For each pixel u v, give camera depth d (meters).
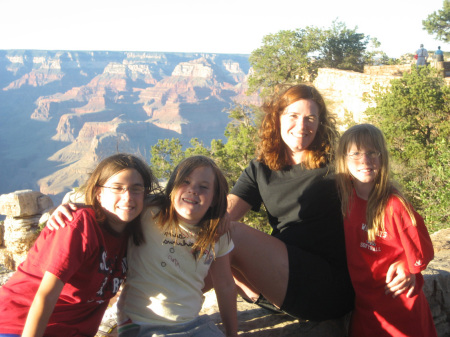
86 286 1.40
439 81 9.50
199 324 1.52
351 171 1.64
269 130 1.82
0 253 11.69
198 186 1.47
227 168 10.92
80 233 1.35
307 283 1.71
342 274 1.77
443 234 3.27
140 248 1.52
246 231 1.70
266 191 1.85
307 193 1.76
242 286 1.88
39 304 1.29
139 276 1.52
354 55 20.98
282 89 1.82
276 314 1.92
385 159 1.61
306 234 1.78
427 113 8.69
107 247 1.45
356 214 1.67
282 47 20.06
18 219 11.39
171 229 1.49
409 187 6.40
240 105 12.73
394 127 8.71
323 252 1.78
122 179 1.41
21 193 11.32
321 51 21.05
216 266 1.61
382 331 1.69
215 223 1.51
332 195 1.74
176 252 1.50
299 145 1.75
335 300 1.76
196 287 1.55
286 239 1.81
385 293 1.67
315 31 20.61
